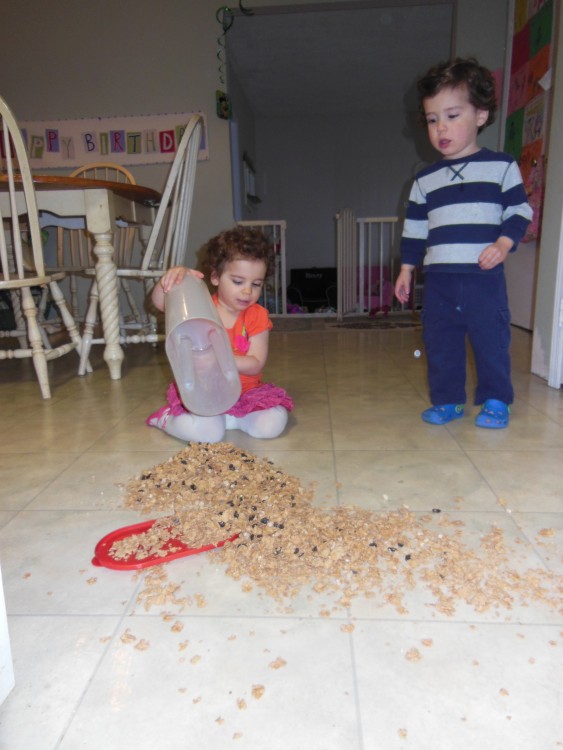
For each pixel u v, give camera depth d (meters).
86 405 1.77
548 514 0.98
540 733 0.55
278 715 0.58
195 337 1.31
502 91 3.55
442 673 0.63
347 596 0.75
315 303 6.27
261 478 1.10
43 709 0.59
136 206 2.58
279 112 6.32
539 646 0.67
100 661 0.65
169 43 3.70
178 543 0.88
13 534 0.94
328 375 2.17
